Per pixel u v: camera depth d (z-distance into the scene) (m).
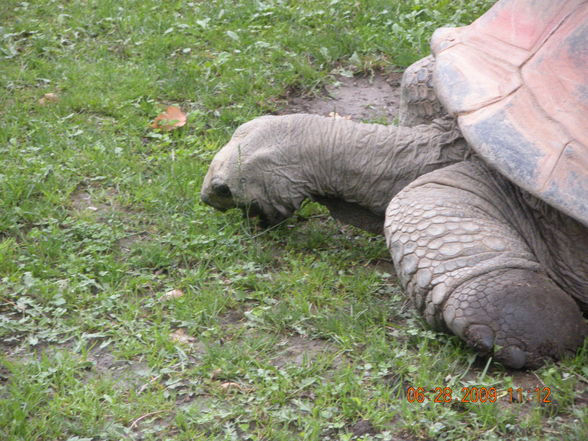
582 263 6.64
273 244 8.11
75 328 6.66
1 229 8.05
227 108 10.56
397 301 7.09
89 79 11.08
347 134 7.59
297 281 7.30
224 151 7.82
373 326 6.70
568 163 5.88
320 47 11.91
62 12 13.10
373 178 7.55
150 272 7.59
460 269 6.08
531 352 5.92
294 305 6.94
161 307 6.98
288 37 12.05
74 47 12.09
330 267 7.61
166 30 12.39
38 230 8.09
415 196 6.66
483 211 6.60
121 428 5.61
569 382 5.84
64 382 5.98
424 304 6.28
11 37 12.23
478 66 6.77
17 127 9.90
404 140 7.52
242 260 7.77
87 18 12.75
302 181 7.68
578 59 6.25
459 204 6.53
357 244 8.19
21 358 6.36
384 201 7.64
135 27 12.49
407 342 6.46
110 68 11.35
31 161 9.18
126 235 8.12
